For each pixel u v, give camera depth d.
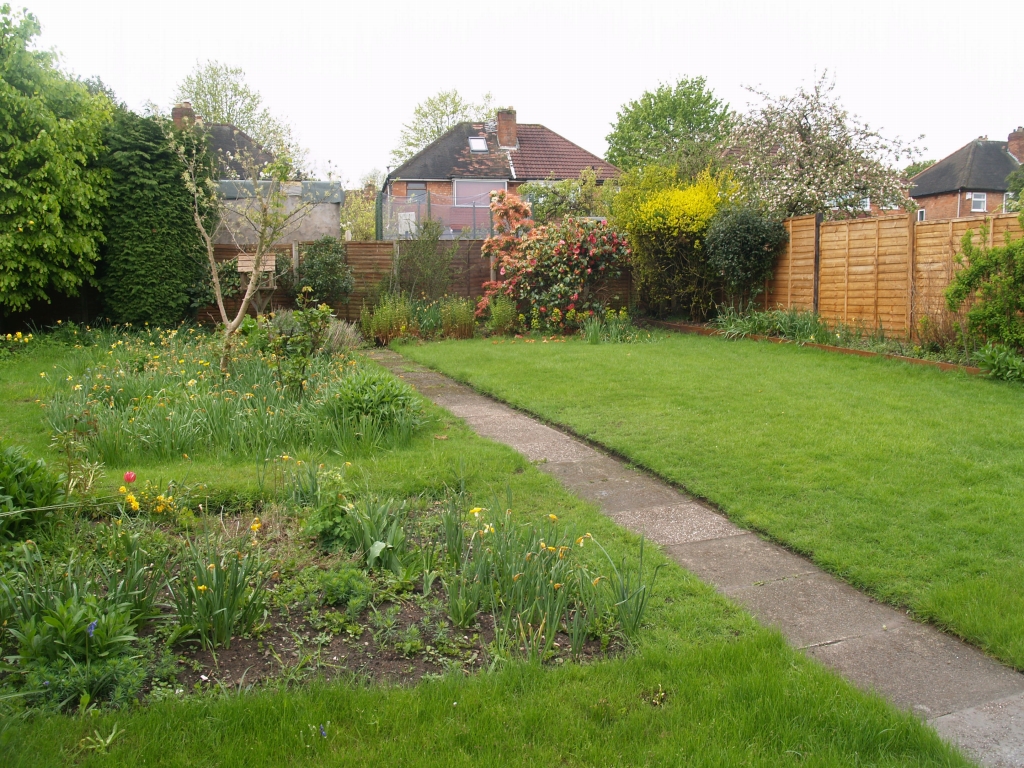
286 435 6.66
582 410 8.10
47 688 2.88
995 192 35.66
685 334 14.81
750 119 17.41
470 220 26.56
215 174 14.57
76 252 12.78
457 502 4.72
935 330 10.66
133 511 4.85
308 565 4.23
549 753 2.67
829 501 5.35
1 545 4.08
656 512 5.37
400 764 2.59
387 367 11.62
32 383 9.27
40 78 12.57
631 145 40.25
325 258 15.45
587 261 15.53
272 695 2.96
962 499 5.28
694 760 2.65
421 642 3.47
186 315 14.72
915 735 2.81
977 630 3.65
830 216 16.23
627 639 3.52
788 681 3.15
